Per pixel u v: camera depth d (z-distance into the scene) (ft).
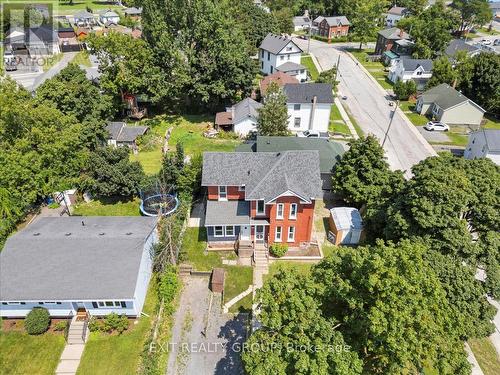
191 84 192.75
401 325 56.95
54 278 87.51
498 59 218.59
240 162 119.75
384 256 63.26
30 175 118.93
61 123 130.82
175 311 95.45
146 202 130.11
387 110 222.89
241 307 96.94
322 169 136.56
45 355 84.23
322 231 125.18
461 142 189.67
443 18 324.19
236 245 115.14
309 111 192.65
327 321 64.90
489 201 90.99
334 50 347.56
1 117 117.29
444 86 219.20
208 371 81.66
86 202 135.44
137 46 183.32
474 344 89.76
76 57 297.33
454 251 85.51
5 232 115.34
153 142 174.29
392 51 308.60
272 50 264.52
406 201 92.99
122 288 86.53
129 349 85.76
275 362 61.46
